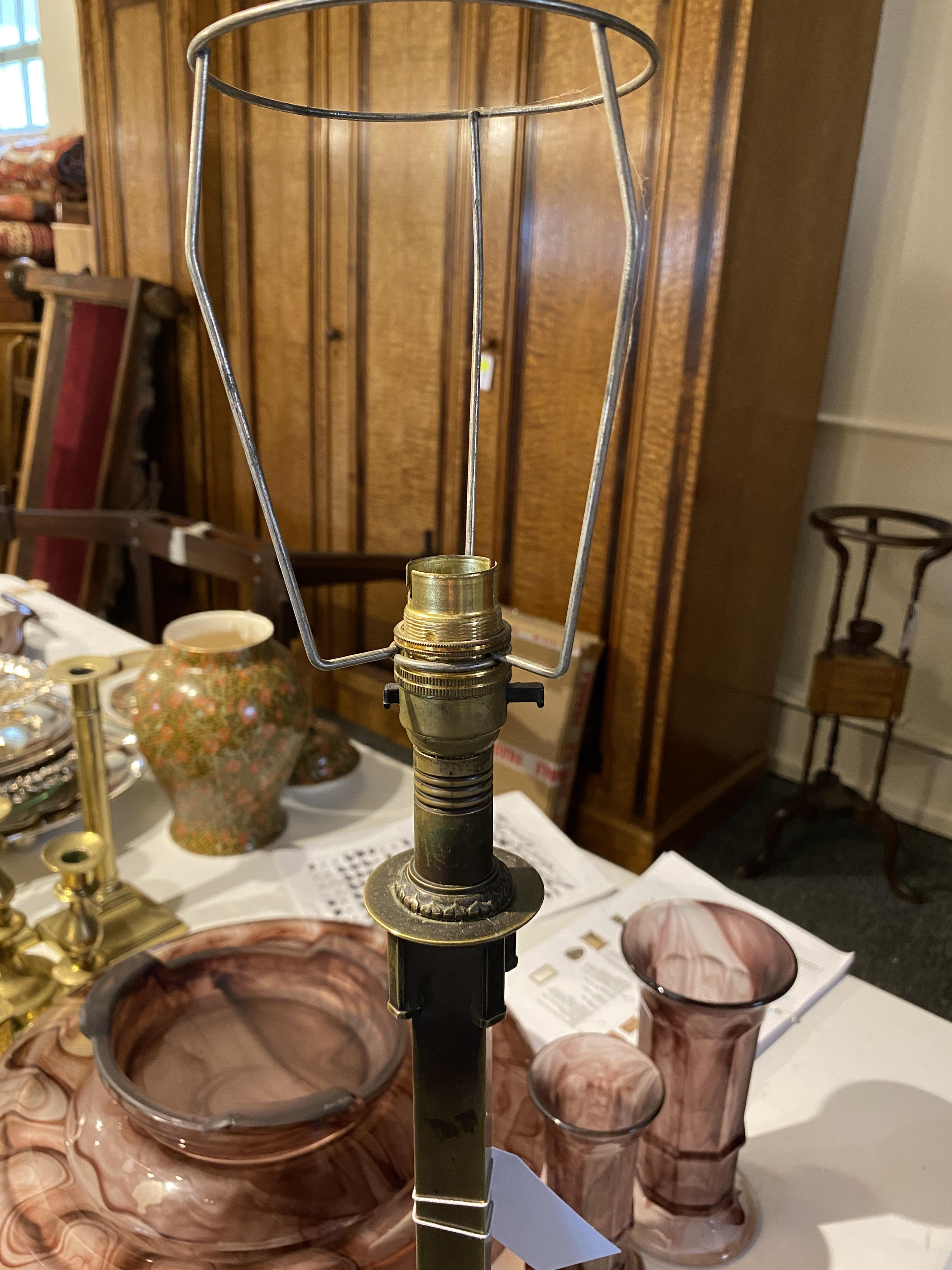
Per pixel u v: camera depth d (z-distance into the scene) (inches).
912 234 79.9
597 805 81.4
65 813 40.5
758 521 80.4
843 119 73.9
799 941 35.5
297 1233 20.0
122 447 106.9
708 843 86.6
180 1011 25.2
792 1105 28.5
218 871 39.5
